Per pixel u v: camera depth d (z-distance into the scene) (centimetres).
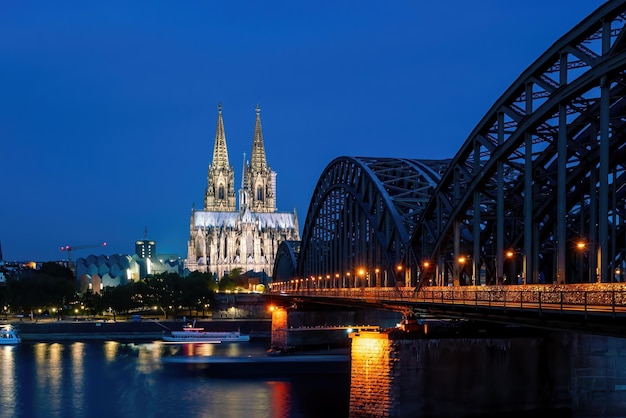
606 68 5403
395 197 11494
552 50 6175
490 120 7369
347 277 13988
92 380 13388
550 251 7156
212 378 13512
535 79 6494
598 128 6569
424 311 8275
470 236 9212
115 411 10506
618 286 5069
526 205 6469
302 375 13825
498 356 8050
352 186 13688
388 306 9588
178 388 12388
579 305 4991
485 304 6262
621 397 8094
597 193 6950
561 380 8062
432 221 10038
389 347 7950
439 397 7956
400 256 10756
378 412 7994
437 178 11525
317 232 17412
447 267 9506
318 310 18425
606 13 5478
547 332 8106
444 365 7994
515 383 8038
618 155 6141
